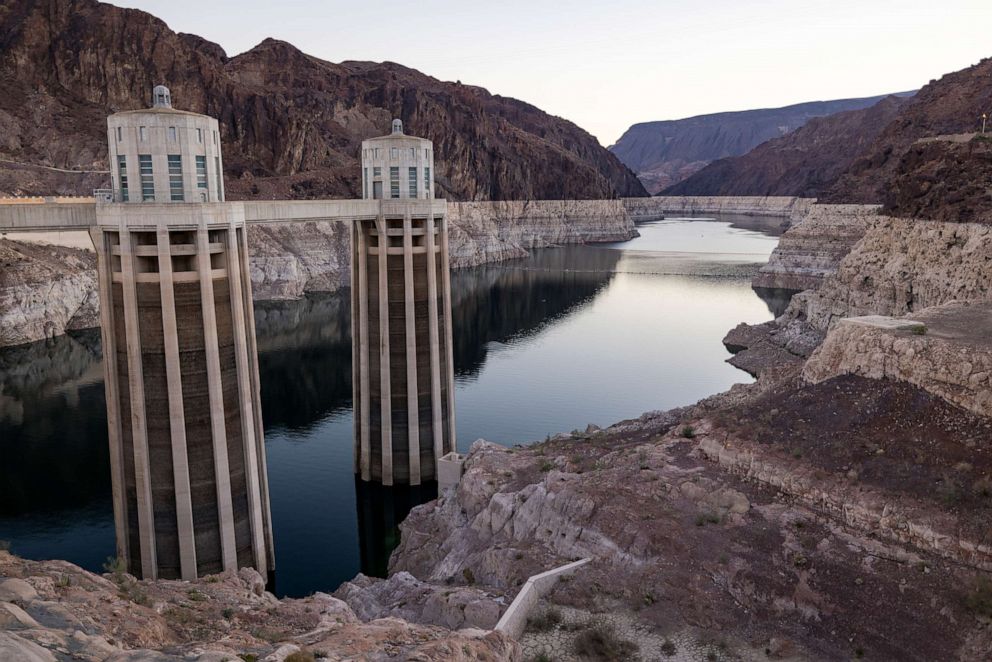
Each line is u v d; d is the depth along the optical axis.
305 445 72.75
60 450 69.62
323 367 103.19
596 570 31.91
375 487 63.50
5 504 57.94
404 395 62.25
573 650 27.41
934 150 91.94
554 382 96.00
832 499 32.25
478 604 30.41
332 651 19.36
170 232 40.84
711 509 33.94
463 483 45.97
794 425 37.88
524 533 37.19
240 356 44.16
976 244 64.75
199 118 41.91
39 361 102.69
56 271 120.50
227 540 44.16
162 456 42.09
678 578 30.44
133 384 41.00
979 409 33.50
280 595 46.28
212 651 17.06
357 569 49.84
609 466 41.09
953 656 25.23
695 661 26.56
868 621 27.23
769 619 28.44
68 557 49.22
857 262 93.94
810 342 97.88
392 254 60.44
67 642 16.28
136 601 21.83
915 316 45.41
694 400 87.19
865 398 37.62
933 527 28.97
